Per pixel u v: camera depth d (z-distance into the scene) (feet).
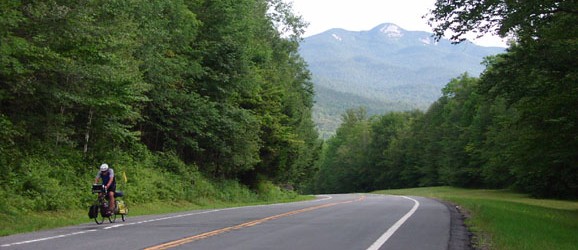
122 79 70.64
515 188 223.30
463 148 270.87
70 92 67.36
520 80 79.36
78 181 76.48
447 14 68.03
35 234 44.19
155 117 111.34
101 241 39.22
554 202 165.27
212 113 115.65
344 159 459.73
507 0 63.10
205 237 42.29
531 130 102.73
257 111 141.49
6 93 61.77
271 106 146.30
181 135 113.70
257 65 149.38
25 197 63.52
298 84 209.67
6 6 52.54
